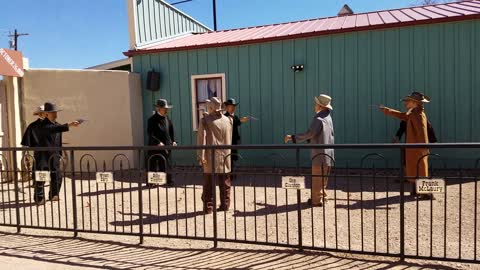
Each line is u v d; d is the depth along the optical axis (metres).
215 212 5.32
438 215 6.40
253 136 11.55
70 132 11.45
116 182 10.20
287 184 5.00
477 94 9.65
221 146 5.24
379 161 10.45
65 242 5.79
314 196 7.14
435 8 11.93
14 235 6.22
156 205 7.76
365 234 5.64
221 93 11.85
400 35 10.17
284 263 4.70
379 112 10.40
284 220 6.41
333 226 6.03
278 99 11.26
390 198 7.59
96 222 6.71
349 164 10.67
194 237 5.40
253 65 11.45
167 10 14.41
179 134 12.28
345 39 10.61
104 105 11.72
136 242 5.69
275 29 12.78
